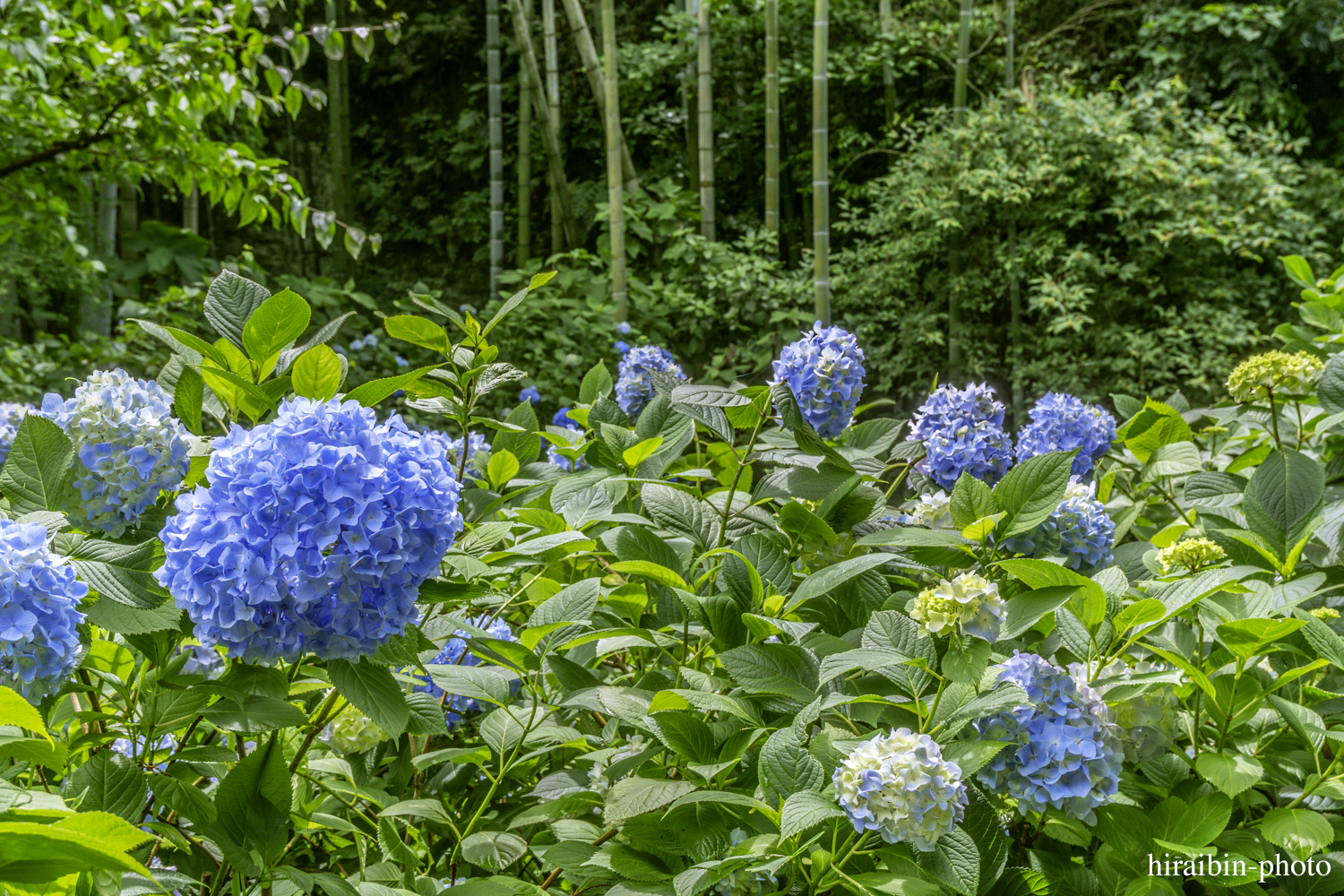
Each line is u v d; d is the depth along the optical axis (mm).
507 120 9953
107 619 861
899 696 1060
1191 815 950
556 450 1683
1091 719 945
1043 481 1122
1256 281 7516
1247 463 1760
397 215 10320
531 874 1201
